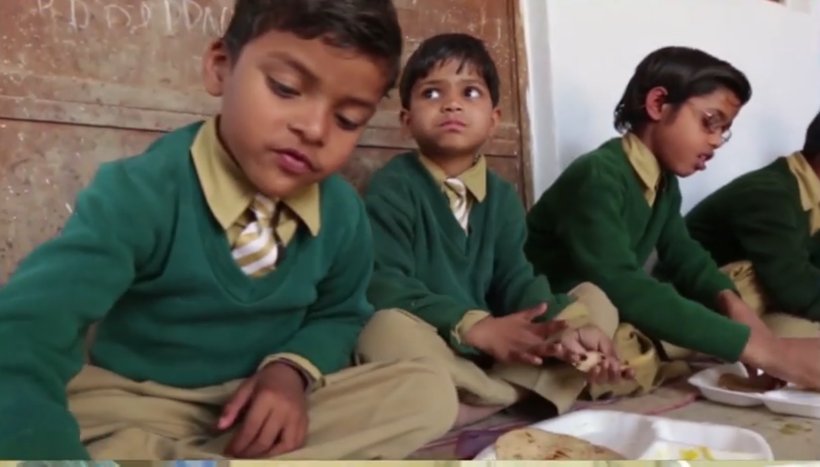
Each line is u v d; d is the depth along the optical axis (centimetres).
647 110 142
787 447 98
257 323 90
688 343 121
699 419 111
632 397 123
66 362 73
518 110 174
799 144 230
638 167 139
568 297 124
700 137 141
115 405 85
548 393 110
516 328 107
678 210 153
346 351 97
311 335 94
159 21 128
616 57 187
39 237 117
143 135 126
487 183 130
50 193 118
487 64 126
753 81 218
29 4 116
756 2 219
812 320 156
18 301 72
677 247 151
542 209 145
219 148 85
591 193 133
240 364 92
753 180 165
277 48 77
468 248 125
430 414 89
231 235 87
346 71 77
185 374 89
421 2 158
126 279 79
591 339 107
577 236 132
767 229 159
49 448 67
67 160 119
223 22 135
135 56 126
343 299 99
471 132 123
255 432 81
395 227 118
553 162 175
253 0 80
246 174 83
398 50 81
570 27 179
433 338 107
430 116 123
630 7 190
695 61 142
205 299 85
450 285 121
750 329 121
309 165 80
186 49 131
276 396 84
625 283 126
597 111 183
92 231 77
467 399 107
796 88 230
